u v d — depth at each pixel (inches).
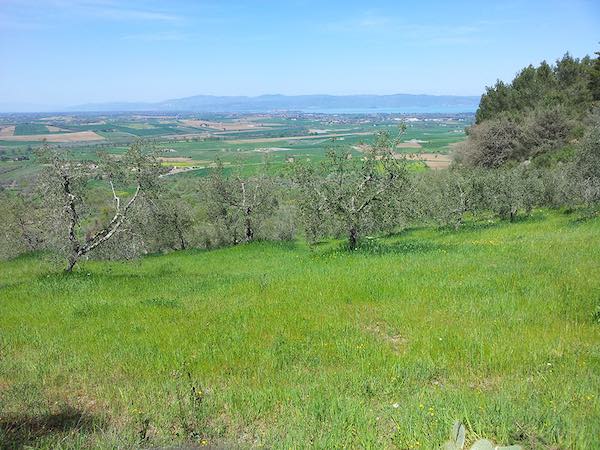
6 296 606.5
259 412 244.7
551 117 1830.7
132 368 323.9
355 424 221.9
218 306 487.8
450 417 215.3
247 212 1355.8
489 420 210.8
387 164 794.2
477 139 2009.1
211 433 224.5
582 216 952.3
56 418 250.8
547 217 1076.5
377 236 1031.0
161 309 493.4
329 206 815.7
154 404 259.3
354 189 807.1
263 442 213.3
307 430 218.7
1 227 1289.4
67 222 753.0
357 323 399.5
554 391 241.4
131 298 569.0
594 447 187.0
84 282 679.1
